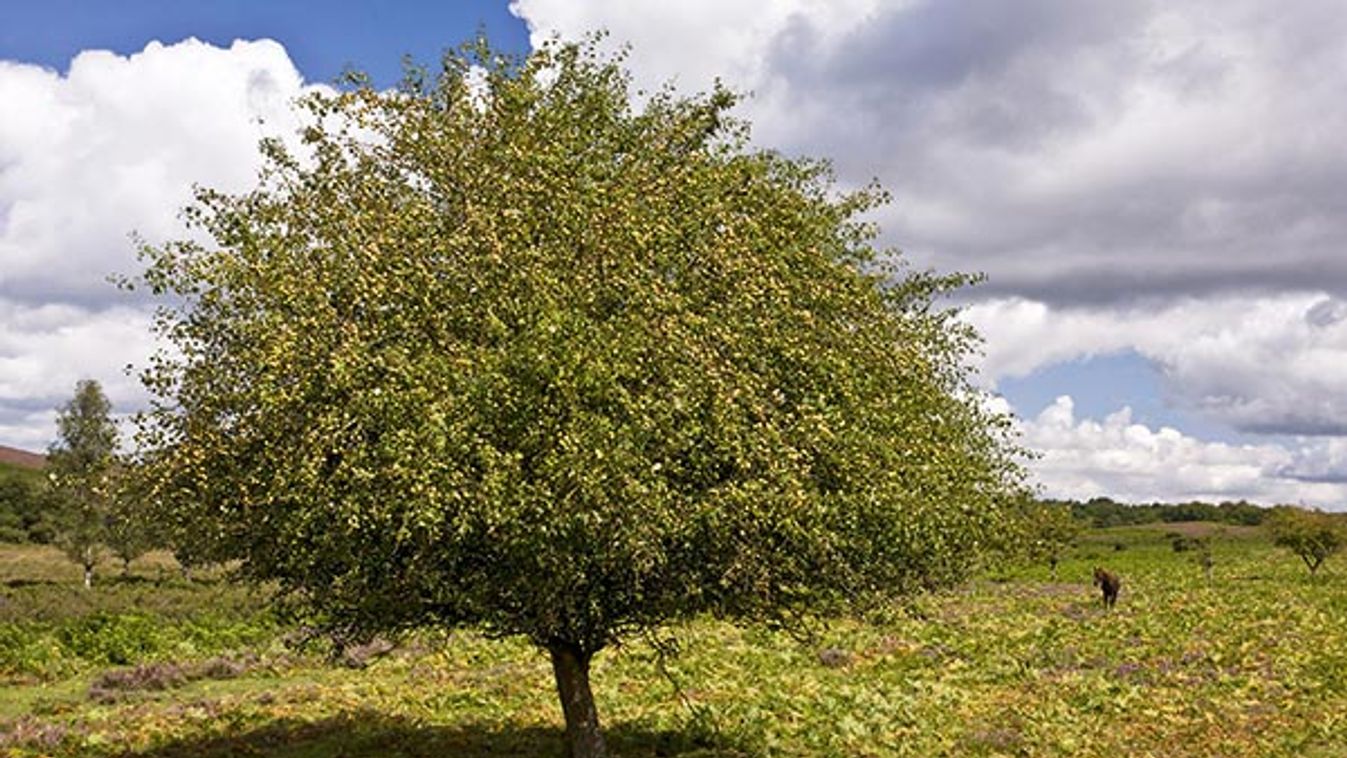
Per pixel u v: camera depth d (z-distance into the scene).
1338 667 24.91
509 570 12.41
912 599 18.66
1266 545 106.06
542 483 11.04
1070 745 17.55
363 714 20.16
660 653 16.19
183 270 13.01
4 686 25.67
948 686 23.30
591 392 11.51
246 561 14.18
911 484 13.91
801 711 20.20
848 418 13.51
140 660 29.31
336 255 12.88
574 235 12.52
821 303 14.40
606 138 15.22
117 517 14.16
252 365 12.55
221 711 21.08
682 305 12.42
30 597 44.12
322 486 11.30
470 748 17.38
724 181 14.62
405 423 11.20
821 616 15.27
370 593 12.71
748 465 11.90
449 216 13.37
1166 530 132.88
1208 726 18.98
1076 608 43.19
